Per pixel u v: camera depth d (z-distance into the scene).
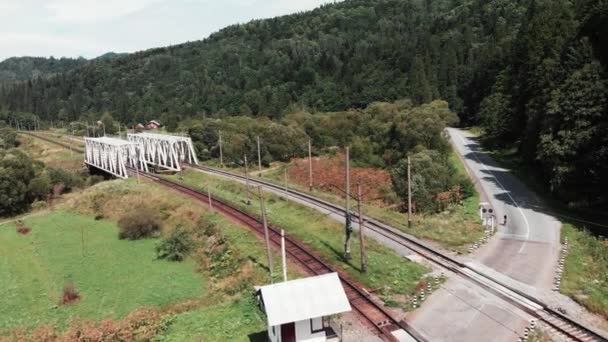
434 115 81.75
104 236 56.22
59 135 162.88
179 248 47.47
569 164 48.00
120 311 35.34
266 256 39.81
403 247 39.94
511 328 25.98
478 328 26.17
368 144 90.38
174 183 74.81
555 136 50.78
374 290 31.38
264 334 27.14
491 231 43.22
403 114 87.81
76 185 91.69
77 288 41.00
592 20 55.94
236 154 100.19
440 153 69.69
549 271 33.88
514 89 82.50
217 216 53.50
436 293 30.78
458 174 64.12
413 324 26.88
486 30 159.00
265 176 83.62
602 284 32.50
